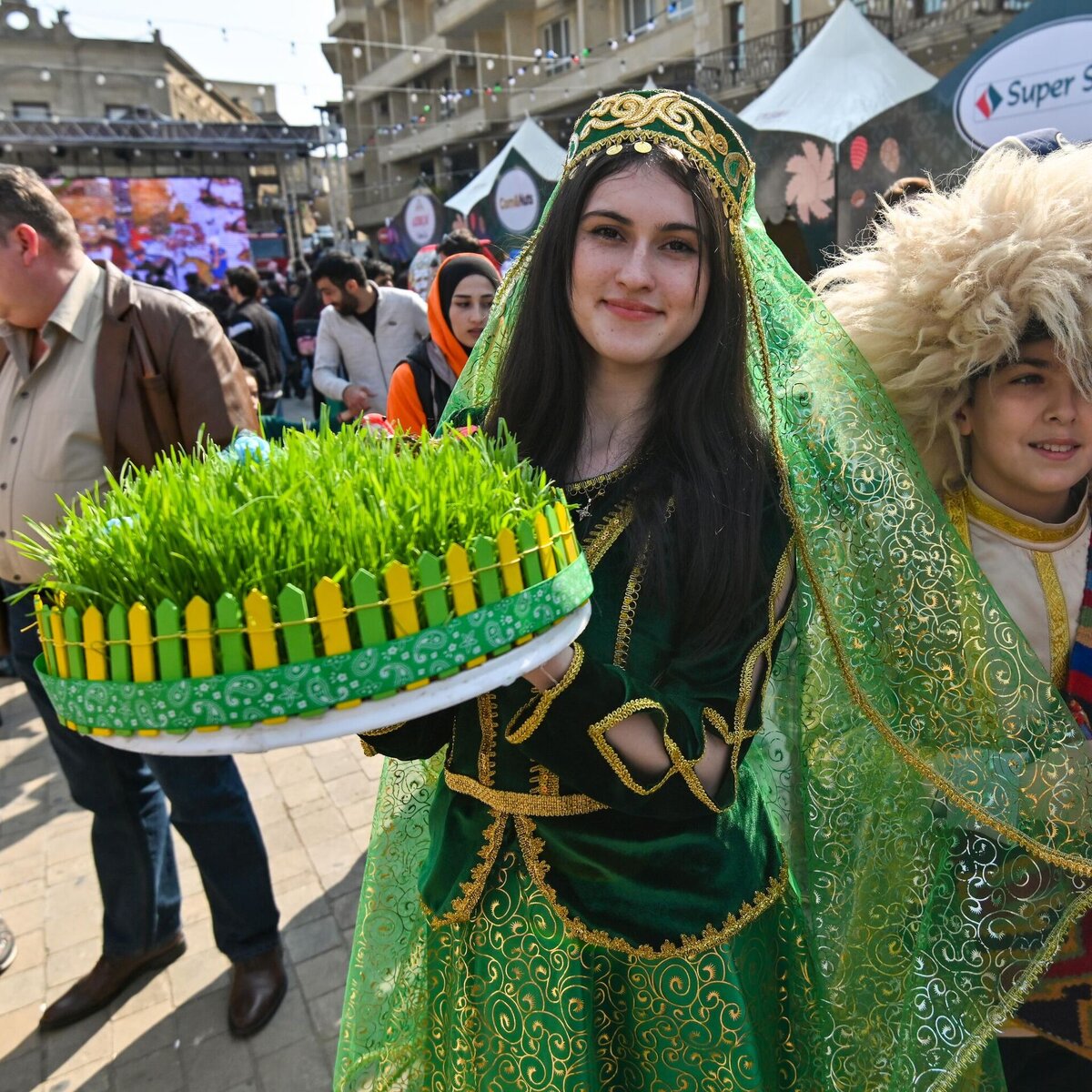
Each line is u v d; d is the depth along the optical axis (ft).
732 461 3.32
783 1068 3.80
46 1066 6.44
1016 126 12.85
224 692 2.17
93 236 53.78
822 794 4.08
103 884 6.88
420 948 4.29
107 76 63.26
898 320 3.95
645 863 3.31
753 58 40.91
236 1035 6.59
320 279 13.97
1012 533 4.04
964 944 3.84
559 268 3.46
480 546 2.34
